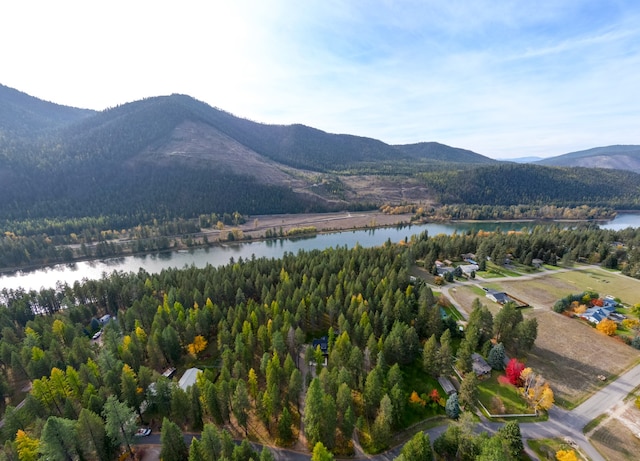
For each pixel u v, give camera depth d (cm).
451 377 7119
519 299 10919
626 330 8994
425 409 6300
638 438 5634
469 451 4894
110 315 10919
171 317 8656
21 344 8044
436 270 13300
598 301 10244
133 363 6975
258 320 8494
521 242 15150
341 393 5522
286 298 9300
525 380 6644
